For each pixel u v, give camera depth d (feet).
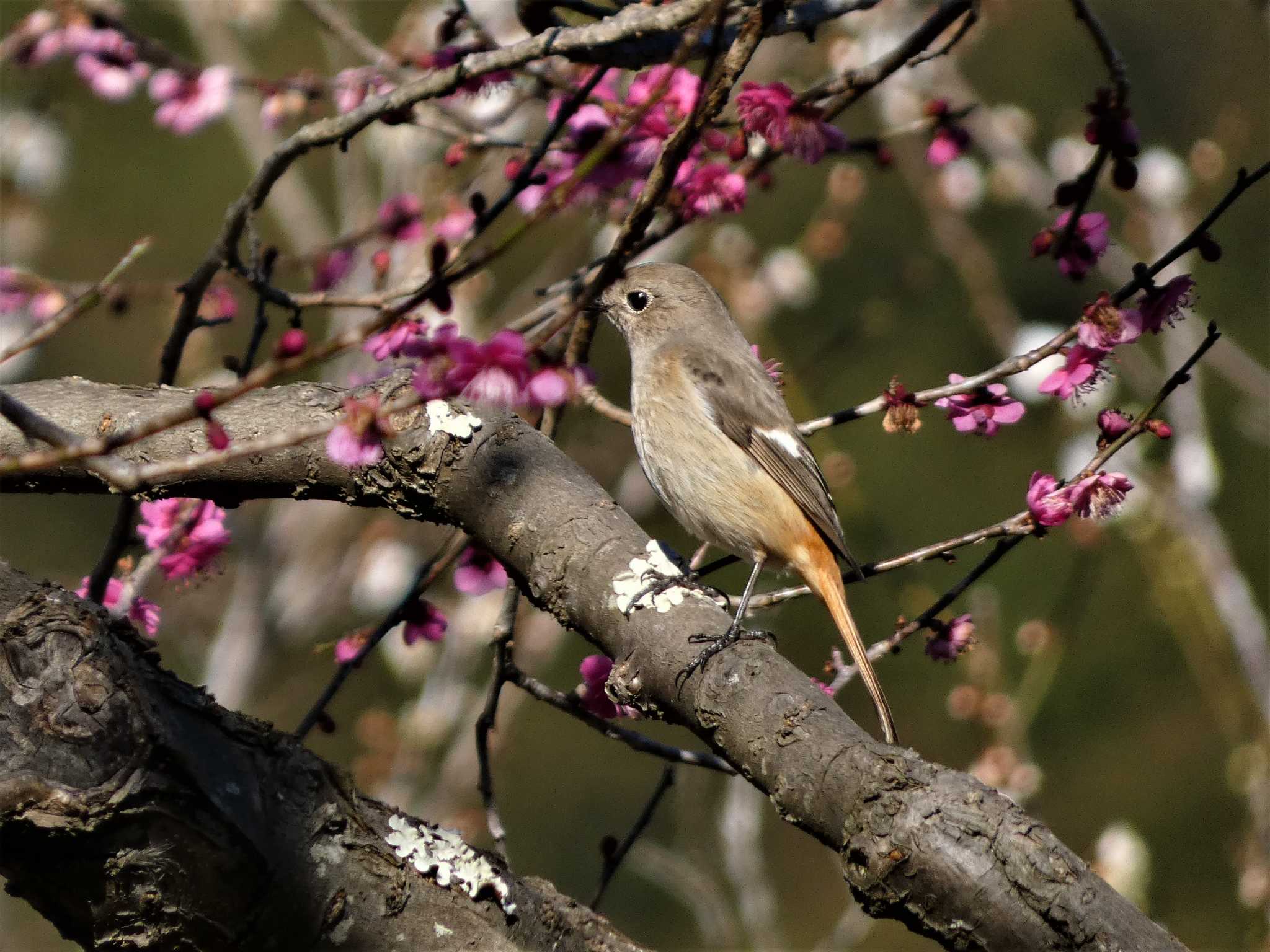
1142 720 72.23
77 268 76.33
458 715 46.57
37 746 16.14
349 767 59.26
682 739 54.03
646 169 25.39
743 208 26.78
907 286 54.03
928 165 50.96
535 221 14.90
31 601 16.89
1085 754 72.49
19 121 47.91
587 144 25.20
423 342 19.52
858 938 43.01
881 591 69.15
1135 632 71.61
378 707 57.72
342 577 50.21
